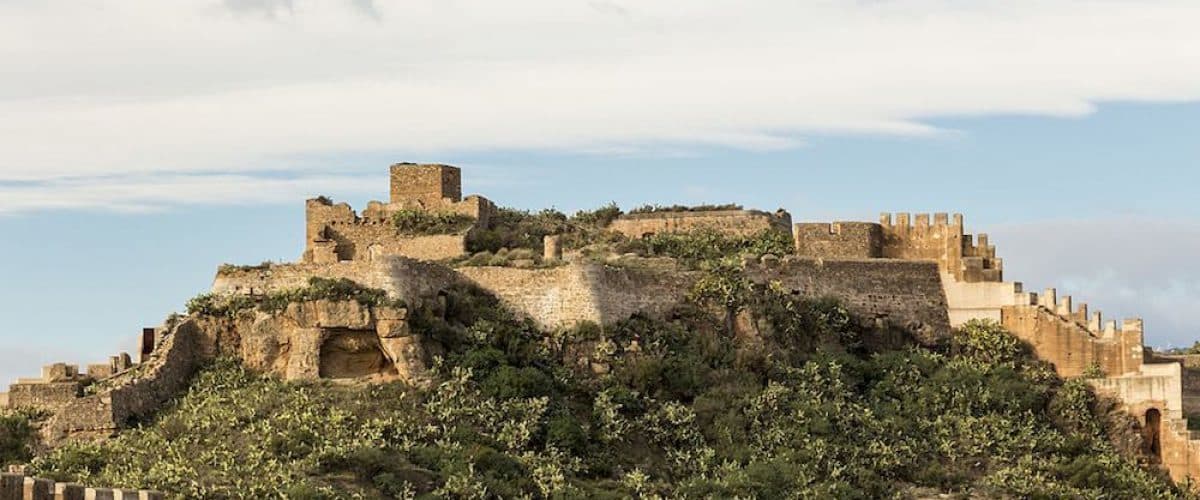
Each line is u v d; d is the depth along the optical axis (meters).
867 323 159.62
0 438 135.62
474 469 131.50
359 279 146.12
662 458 140.25
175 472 126.19
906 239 165.38
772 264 158.38
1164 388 154.62
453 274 150.38
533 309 149.50
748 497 133.75
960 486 143.38
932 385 153.38
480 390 140.00
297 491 123.75
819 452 141.62
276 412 136.88
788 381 150.12
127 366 148.75
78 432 137.25
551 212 173.38
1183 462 152.75
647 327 150.00
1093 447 151.38
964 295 162.75
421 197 166.75
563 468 134.62
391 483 128.00
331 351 143.75
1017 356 160.12
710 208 175.00
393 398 138.62
